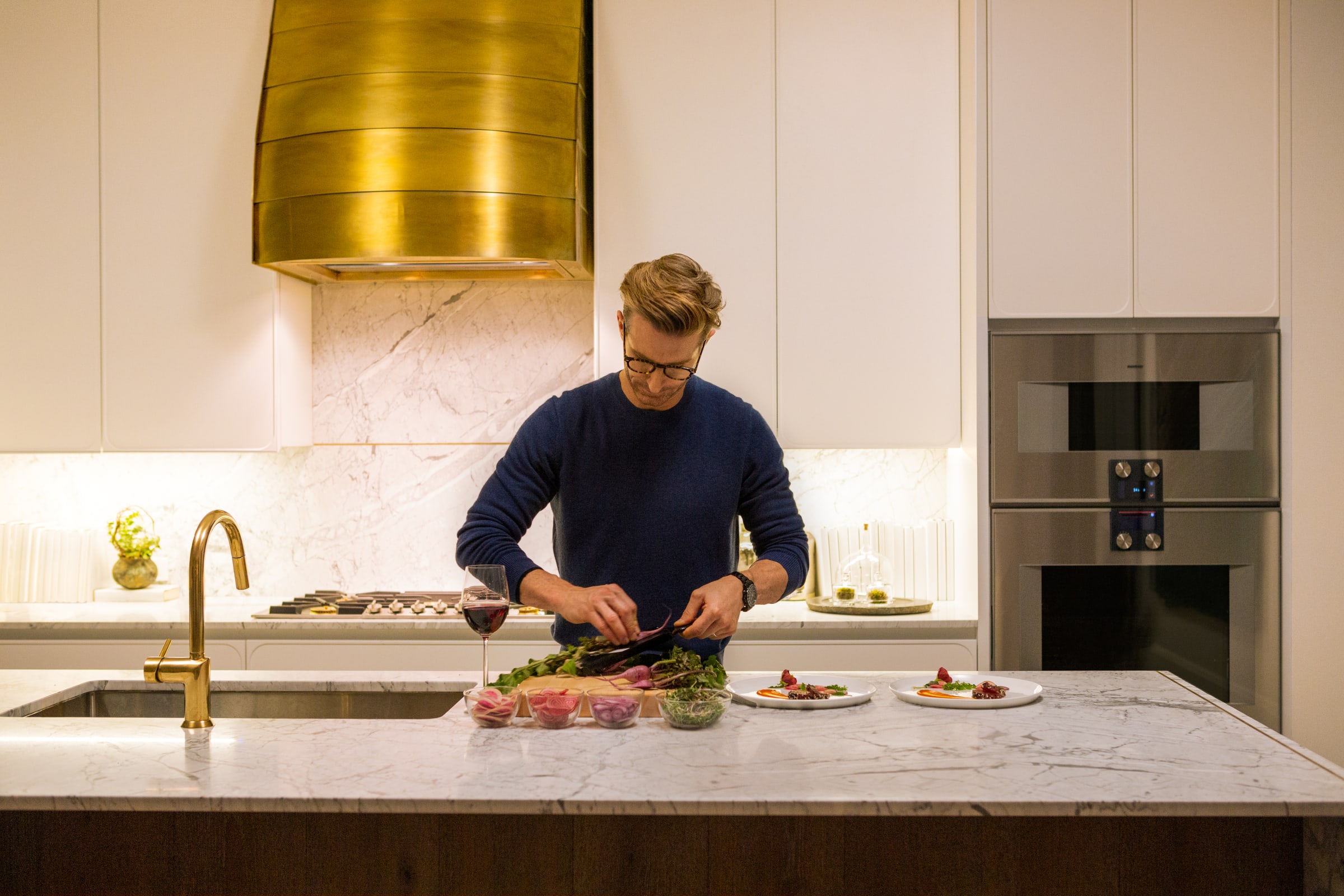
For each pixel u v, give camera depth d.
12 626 3.09
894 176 3.14
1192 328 3.01
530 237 2.95
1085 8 2.99
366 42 3.00
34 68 3.24
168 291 3.23
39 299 3.24
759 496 2.03
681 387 1.84
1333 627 2.95
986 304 3.00
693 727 1.59
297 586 3.63
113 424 3.24
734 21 3.15
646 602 1.95
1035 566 3.00
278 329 3.24
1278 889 1.55
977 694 1.78
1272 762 1.42
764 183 3.15
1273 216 2.98
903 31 3.14
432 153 2.94
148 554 3.53
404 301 3.60
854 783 1.32
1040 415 3.00
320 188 2.97
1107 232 2.99
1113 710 1.73
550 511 3.59
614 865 1.56
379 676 2.09
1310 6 2.96
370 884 1.57
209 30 3.21
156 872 1.58
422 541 3.63
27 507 3.67
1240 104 2.98
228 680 2.07
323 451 3.63
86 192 3.23
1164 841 1.56
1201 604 2.99
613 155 3.15
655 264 1.75
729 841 1.56
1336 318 2.97
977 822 1.56
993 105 2.99
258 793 1.30
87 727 1.65
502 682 1.70
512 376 3.60
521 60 3.01
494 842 1.56
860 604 3.17
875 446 3.15
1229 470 2.98
